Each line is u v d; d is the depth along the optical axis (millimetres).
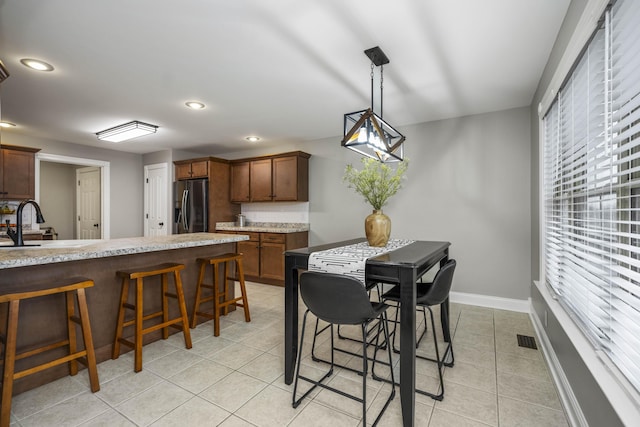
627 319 1178
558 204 2273
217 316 2771
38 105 3285
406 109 3465
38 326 2018
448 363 2250
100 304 2314
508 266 3469
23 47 2162
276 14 1828
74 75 2596
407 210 3992
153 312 2680
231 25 1933
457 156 3721
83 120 3801
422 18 1865
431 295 1854
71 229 6641
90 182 5953
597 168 1498
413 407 1572
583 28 1464
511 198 3443
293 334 2023
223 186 5367
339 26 1944
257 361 2314
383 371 2186
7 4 1716
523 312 3369
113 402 1816
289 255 2047
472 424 1642
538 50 2217
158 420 1664
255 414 1719
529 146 3352
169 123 3984
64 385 1986
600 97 1433
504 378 2082
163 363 2279
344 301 1562
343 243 2666
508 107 3406
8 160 4238
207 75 2621
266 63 2418
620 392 1128
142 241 2729
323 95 3066
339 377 2111
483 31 1991
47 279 2045
